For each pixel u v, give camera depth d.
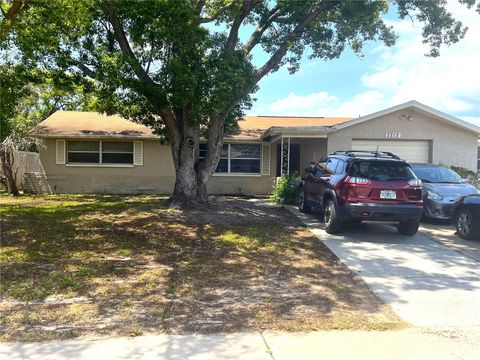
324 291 5.86
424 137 16.17
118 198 16.45
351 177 8.99
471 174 15.48
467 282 6.34
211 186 19.14
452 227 10.88
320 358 3.96
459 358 4.01
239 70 10.55
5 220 10.73
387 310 5.21
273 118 22.50
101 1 10.12
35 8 9.69
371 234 9.73
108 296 5.49
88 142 18.67
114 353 3.99
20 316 4.82
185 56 10.09
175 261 7.18
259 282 6.18
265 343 4.25
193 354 4.00
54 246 8.09
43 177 18.53
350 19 13.17
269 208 13.42
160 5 9.77
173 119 12.40
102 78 10.42
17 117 18.03
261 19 13.38
